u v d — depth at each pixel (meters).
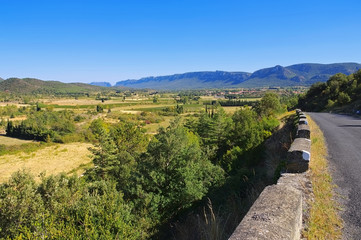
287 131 15.73
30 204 12.02
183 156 15.24
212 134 34.94
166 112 144.00
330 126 17.98
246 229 2.76
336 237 3.72
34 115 107.38
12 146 67.06
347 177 6.33
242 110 34.31
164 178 13.97
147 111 157.50
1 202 11.62
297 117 18.58
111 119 123.44
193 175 13.64
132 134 32.69
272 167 10.04
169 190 13.88
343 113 34.84
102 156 26.33
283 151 11.69
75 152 59.62
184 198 12.84
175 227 11.15
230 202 8.05
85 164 48.66
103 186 14.73
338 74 77.19
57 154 57.62
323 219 4.20
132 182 14.88
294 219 2.99
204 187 13.88
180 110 148.50
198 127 49.56
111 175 26.09
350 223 4.10
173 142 15.43
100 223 8.20
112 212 8.81
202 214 9.73
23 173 14.70
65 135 78.38
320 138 12.21
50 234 7.31
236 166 15.73
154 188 13.73
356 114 30.80
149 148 15.73
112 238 7.78
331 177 6.34
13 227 10.91
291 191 3.77
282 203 3.35
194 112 147.00
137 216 12.12
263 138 18.08
